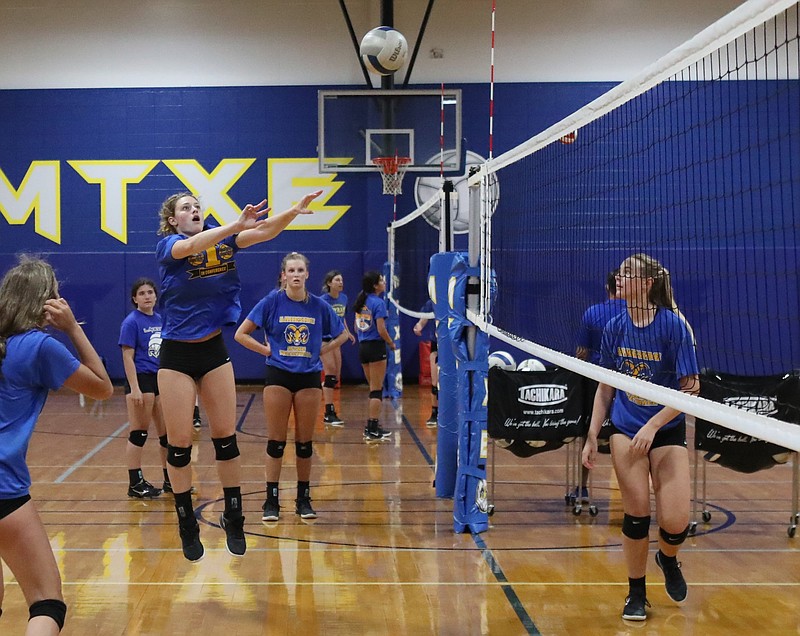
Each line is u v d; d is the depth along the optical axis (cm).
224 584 482
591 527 604
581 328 590
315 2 1482
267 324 614
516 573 501
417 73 1487
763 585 482
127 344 677
